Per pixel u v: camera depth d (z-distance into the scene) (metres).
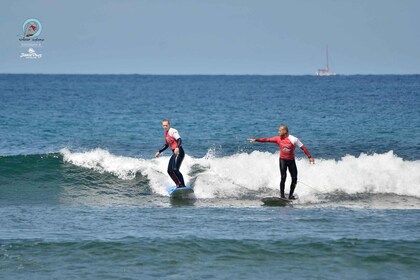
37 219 43.91
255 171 58.84
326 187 55.97
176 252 35.12
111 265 33.03
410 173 56.91
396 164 58.59
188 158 63.31
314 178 57.12
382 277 31.34
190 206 49.84
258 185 56.91
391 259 33.97
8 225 41.78
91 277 31.22
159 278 31.11
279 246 36.25
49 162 63.34
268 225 41.91
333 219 44.12
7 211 47.22
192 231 39.88
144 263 33.34
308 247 36.03
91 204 50.84
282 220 43.72
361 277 31.39
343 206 49.97
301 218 44.50
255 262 33.62
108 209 48.38
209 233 39.34
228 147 83.25
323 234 39.12
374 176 56.72
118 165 62.38
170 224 42.19
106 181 59.19
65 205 50.25
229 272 32.09
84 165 62.91
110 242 36.66
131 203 51.38
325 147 81.19
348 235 38.81
